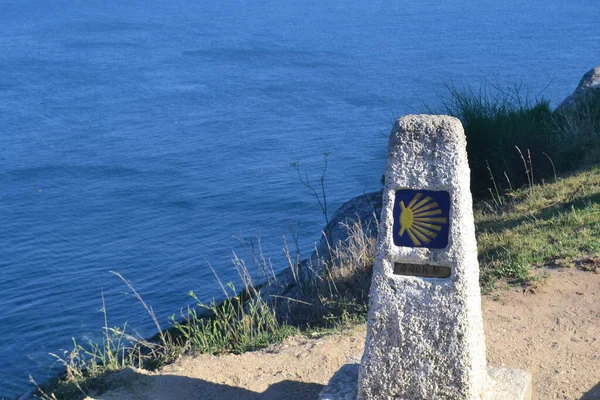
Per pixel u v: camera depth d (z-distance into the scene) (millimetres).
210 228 41625
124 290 29609
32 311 27312
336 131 70750
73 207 48844
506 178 12500
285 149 64062
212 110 89188
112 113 89250
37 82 115062
